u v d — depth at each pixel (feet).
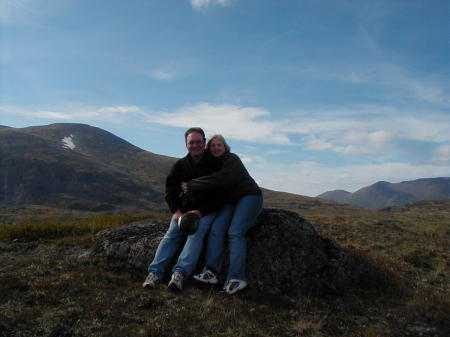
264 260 21.24
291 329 15.96
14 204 261.03
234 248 19.53
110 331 13.92
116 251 22.77
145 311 16.12
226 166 19.72
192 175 20.47
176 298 17.88
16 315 14.19
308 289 20.62
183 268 19.07
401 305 19.93
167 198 20.85
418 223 90.94
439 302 20.35
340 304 19.60
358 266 23.88
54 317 14.44
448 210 265.75
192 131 20.18
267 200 410.52
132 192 329.52
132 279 20.21
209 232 20.71
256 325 15.85
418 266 33.30
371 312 18.86
